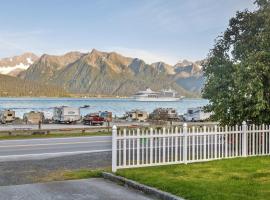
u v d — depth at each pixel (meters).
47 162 16.17
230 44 21.03
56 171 13.78
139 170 13.04
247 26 20.30
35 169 14.27
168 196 9.46
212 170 12.99
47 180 12.04
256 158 15.67
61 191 10.34
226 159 15.45
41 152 20.38
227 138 15.84
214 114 20.00
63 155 18.94
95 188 10.78
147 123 61.25
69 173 13.30
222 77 19.83
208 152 15.23
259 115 18.28
